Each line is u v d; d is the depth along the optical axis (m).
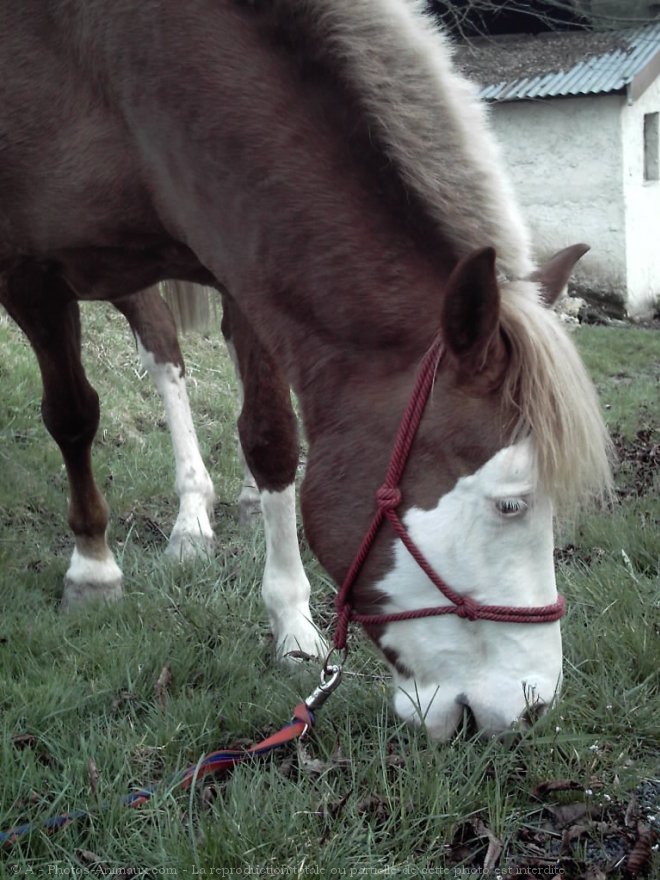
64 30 1.94
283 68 1.71
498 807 1.62
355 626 2.28
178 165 1.81
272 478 2.20
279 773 1.70
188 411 3.06
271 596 2.23
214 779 1.75
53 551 2.83
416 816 1.62
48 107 1.98
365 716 1.89
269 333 1.75
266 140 1.69
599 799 1.67
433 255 1.61
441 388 1.53
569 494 1.49
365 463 1.60
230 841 1.52
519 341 1.49
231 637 2.23
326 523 1.64
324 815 1.59
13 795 1.68
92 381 4.14
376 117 1.62
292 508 2.23
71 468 2.45
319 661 2.11
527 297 1.53
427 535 1.55
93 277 2.14
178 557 2.71
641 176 8.82
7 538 2.80
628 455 3.51
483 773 1.67
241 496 3.08
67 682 1.99
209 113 1.75
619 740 1.83
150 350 3.02
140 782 1.73
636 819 1.63
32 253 2.14
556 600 1.59
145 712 1.96
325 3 1.66
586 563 2.57
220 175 1.75
